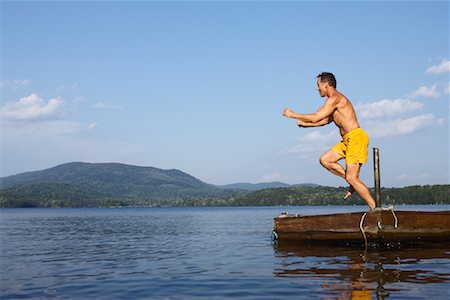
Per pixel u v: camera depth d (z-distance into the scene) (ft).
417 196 417.28
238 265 30.35
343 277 23.75
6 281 25.82
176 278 25.72
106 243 52.80
